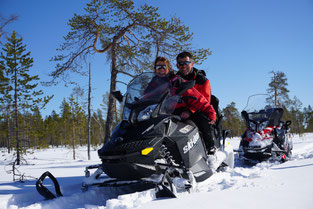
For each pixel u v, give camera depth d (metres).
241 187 2.23
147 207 1.77
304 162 3.90
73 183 3.23
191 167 2.58
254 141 5.16
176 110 3.14
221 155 3.44
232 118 51.50
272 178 2.62
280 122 5.92
